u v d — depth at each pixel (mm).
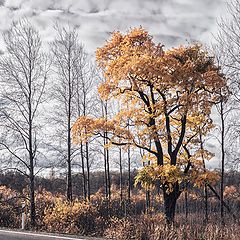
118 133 21766
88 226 19859
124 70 20312
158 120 23031
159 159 22328
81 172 31578
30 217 22844
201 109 20609
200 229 15383
